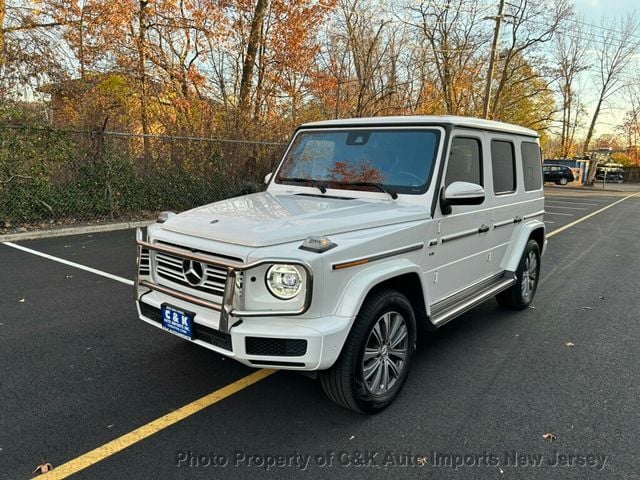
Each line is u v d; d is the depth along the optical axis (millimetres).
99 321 4867
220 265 2768
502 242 5012
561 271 8062
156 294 3348
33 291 5766
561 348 4594
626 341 4812
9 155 8953
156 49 14555
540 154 5875
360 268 3021
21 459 2707
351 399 3062
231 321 2756
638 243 11297
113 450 2818
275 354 2740
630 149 57250
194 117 13641
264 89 16609
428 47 28328
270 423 3158
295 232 2914
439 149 3766
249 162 13609
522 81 32188
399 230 3320
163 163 11562
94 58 14367
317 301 2754
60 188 9836
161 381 3676
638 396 3664
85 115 10547
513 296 5535
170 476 2611
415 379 3867
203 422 3146
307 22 16625
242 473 2658
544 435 3111
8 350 4137
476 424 3219
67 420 3111
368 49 23109
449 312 3881
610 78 45688
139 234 3381
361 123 4227
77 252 7863
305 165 4398
